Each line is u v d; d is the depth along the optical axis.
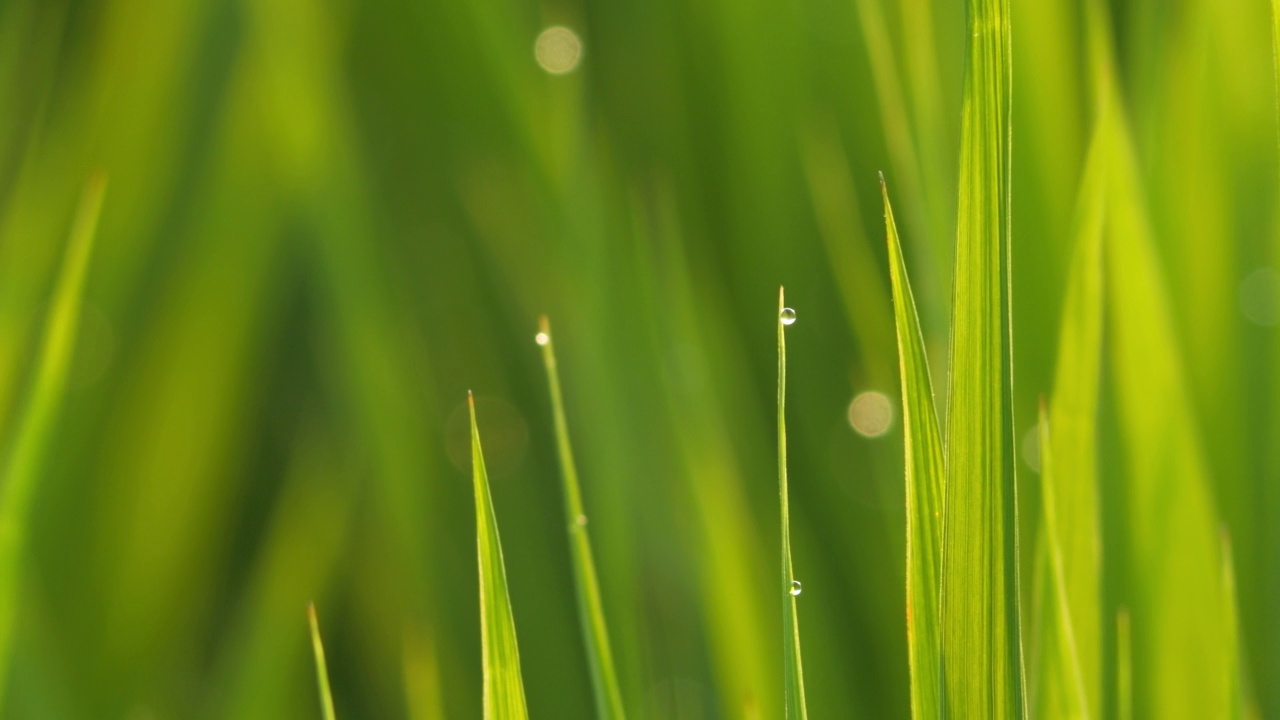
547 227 0.82
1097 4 0.69
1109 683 0.63
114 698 0.77
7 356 0.77
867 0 0.66
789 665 0.53
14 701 0.70
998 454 0.52
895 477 0.73
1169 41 0.75
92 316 0.85
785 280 0.85
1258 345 0.72
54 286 0.83
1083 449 0.60
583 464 0.80
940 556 0.53
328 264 0.82
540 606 0.78
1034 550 0.65
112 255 0.86
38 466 0.63
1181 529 0.64
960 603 0.52
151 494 0.85
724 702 0.65
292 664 0.77
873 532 0.78
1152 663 0.64
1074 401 0.60
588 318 0.74
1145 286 0.65
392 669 0.78
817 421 0.82
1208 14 0.76
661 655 0.71
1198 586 0.64
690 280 0.82
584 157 0.77
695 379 0.73
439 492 0.81
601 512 0.68
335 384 0.84
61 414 0.82
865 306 0.76
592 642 0.57
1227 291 0.73
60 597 0.81
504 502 0.81
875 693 0.72
